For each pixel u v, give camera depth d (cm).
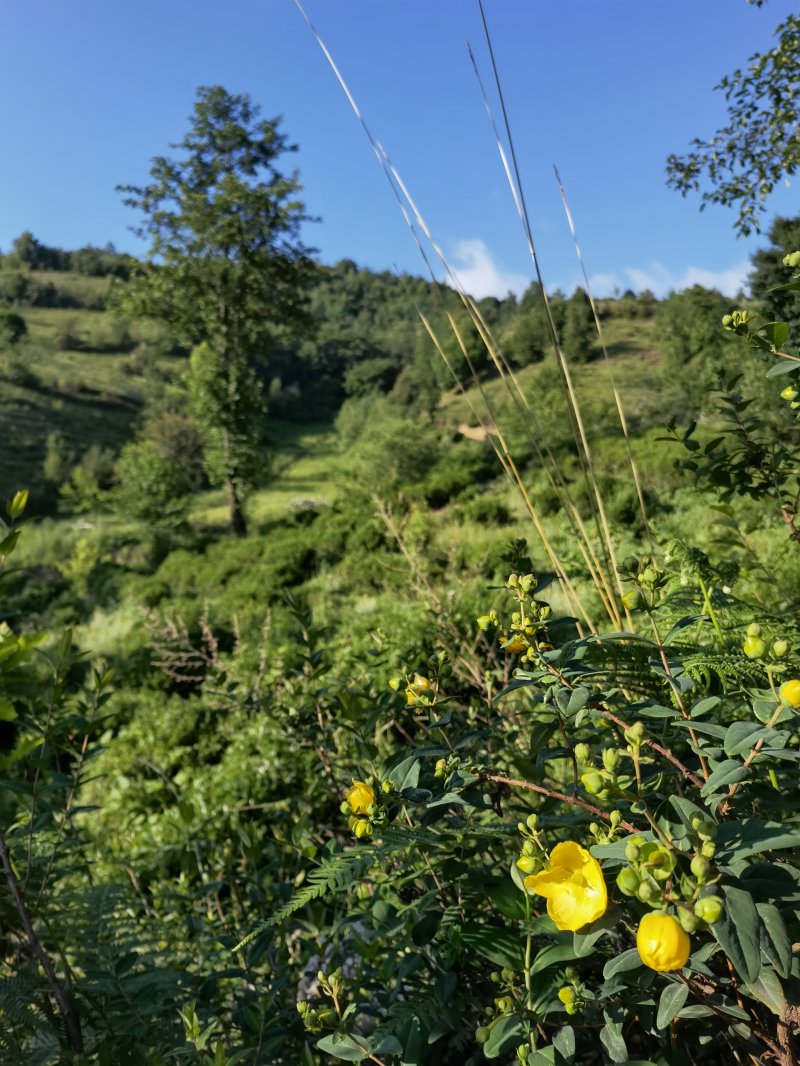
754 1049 84
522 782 96
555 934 90
